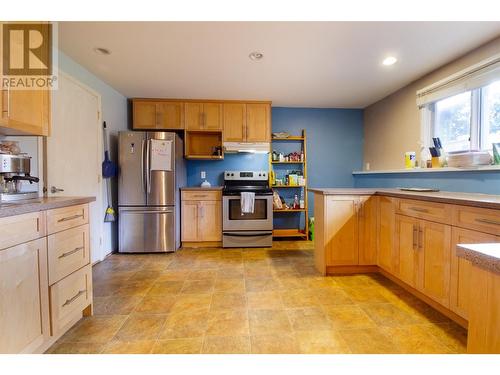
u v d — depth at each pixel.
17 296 1.16
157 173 3.22
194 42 2.11
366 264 2.47
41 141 2.09
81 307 1.64
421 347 1.42
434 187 2.58
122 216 3.20
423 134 2.83
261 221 3.50
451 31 1.95
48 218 1.35
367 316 1.74
